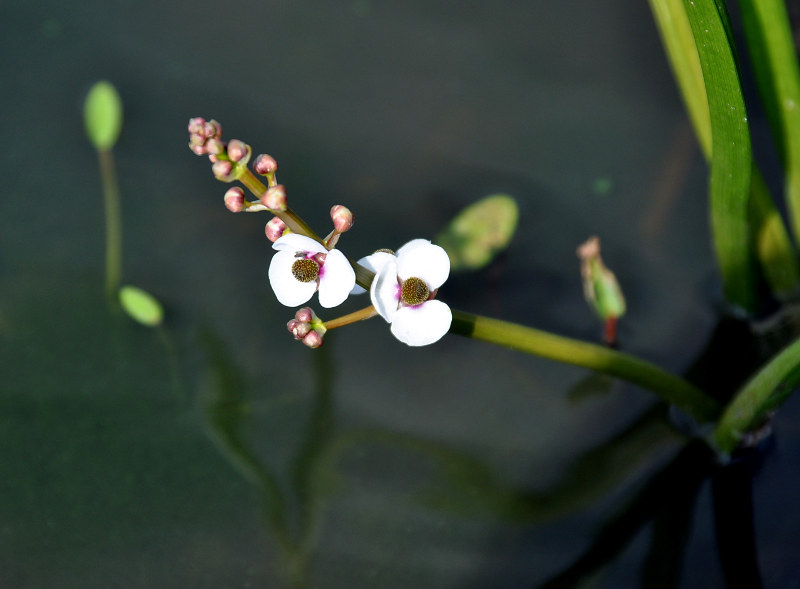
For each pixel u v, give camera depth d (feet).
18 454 2.08
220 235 2.27
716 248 2.14
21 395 2.12
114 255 2.24
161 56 2.46
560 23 2.54
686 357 2.18
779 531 2.07
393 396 2.15
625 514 2.07
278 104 2.36
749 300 2.18
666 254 2.25
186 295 2.21
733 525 2.07
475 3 2.58
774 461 2.11
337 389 2.15
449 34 2.52
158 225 2.27
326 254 1.78
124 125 2.34
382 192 2.29
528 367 2.18
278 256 1.79
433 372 2.17
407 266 1.81
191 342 2.18
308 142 2.33
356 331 2.20
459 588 2.02
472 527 2.06
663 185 2.30
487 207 2.23
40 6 2.55
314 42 2.51
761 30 2.05
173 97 2.37
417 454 2.10
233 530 2.04
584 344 1.94
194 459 2.09
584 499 2.08
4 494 2.05
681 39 2.06
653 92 2.39
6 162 2.31
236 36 2.51
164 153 2.32
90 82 2.39
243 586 2.01
